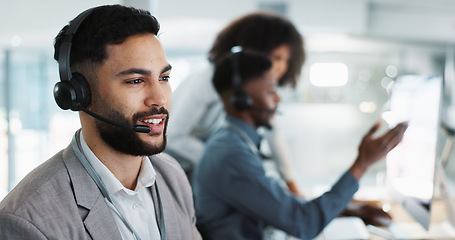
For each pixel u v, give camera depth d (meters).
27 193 0.56
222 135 1.24
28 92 3.10
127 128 0.60
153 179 0.71
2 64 3.07
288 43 1.71
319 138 3.73
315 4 3.38
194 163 1.72
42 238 0.54
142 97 0.61
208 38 3.26
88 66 0.60
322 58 3.49
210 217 1.20
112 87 0.60
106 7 0.62
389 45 3.52
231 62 1.26
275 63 1.72
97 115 0.60
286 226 1.09
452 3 3.42
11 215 0.53
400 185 1.40
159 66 0.62
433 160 1.07
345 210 1.44
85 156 0.65
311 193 1.84
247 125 1.26
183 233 0.77
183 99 1.74
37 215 0.55
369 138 1.14
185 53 3.27
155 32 0.64
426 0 3.40
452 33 3.51
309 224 1.09
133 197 0.68
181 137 1.72
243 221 1.18
